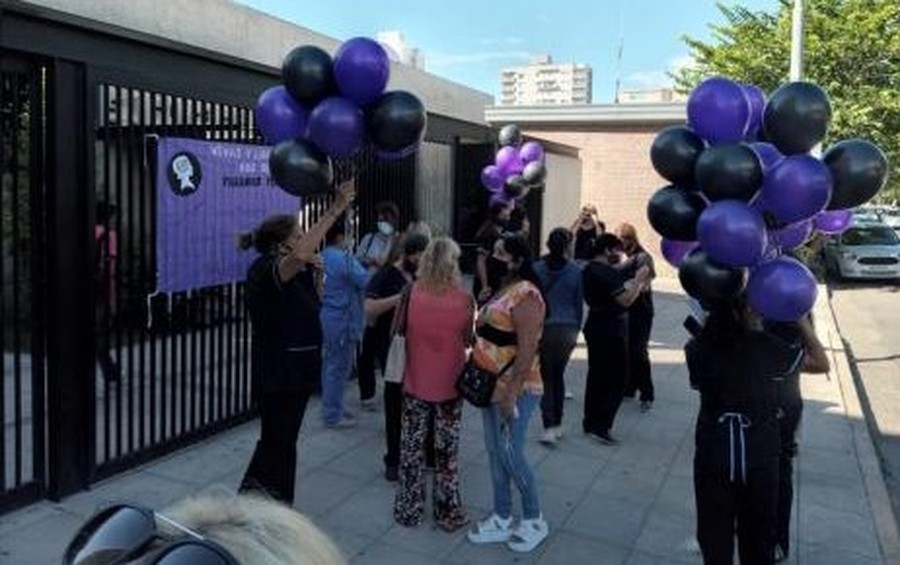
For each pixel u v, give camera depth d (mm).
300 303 5055
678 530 5621
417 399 5383
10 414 6980
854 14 21750
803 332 4734
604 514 5855
